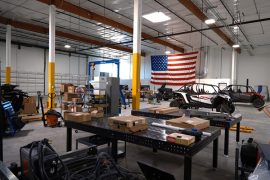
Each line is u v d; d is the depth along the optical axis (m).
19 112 5.80
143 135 2.22
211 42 13.05
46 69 15.33
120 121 2.40
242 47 13.66
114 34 11.34
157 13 7.91
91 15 7.71
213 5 7.14
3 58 12.84
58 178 1.35
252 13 7.79
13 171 1.46
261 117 7.72
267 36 11.05
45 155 1.34
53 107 7.43
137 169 2.82
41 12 8.22
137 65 5.78
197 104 8.22
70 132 3.07
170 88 13.66
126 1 7.02
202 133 2.22
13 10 8.05
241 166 2.31
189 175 1.91
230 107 7.44
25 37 12.31
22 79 13.77
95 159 1.69
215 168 2.94
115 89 5.86
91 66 9.87
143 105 11.40
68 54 16.89
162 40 12.42
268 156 1.50
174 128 2.50
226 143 3.40
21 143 3.88
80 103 6.64
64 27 10.09
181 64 12.73
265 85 13.85
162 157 3.30
